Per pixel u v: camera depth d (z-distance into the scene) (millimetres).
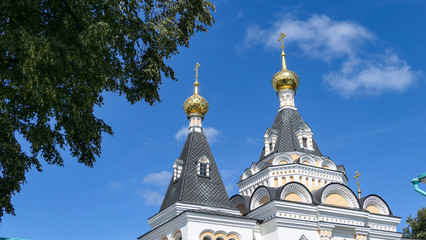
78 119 17641
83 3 15555
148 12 18562
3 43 14148
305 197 33844
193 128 37000
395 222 36344
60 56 15555
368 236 34781
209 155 35062
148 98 19797
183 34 19844
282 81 44500
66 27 15594
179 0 19469
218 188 33062
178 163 34094
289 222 31719
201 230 28797
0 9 14789
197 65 40062
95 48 15648
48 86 14703
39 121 17406
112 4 16812
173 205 31203
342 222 33656
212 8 20516
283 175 37250
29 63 14055
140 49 19250
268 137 41719
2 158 17656
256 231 32375
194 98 38000
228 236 29609
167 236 30797
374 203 37000
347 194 35750
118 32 17125
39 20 15734
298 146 39875
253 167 40469
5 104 15172
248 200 36812
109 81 17922
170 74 20281
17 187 19078
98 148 20125
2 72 14836
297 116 43000
